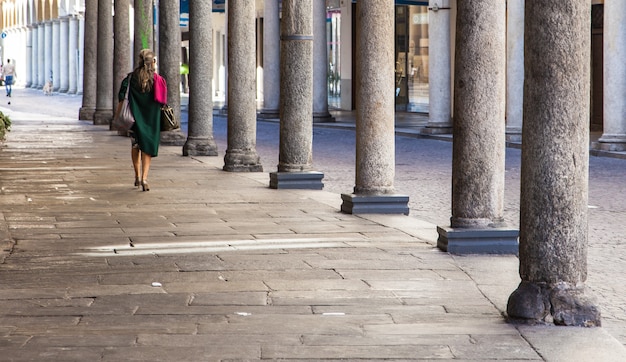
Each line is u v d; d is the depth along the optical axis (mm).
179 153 21781
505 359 6168
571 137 6996
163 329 6797
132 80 15125
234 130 18016
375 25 12547
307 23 15328
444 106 28375
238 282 8352
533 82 7047
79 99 63562
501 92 9820
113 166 18797
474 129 9773
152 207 13281
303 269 8906
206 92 21047
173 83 23406
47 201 13852
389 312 7332
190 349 6309
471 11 9617
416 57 39438
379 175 12797
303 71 15375
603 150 22484
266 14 36688
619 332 7324
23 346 6355
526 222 7117
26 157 20594
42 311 7309
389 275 8664
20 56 103688
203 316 7172
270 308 7434
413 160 21750
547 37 6980
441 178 18219
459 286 8250
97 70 31828
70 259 9422
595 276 9391
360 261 9312
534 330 6852
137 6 25703
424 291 8047
